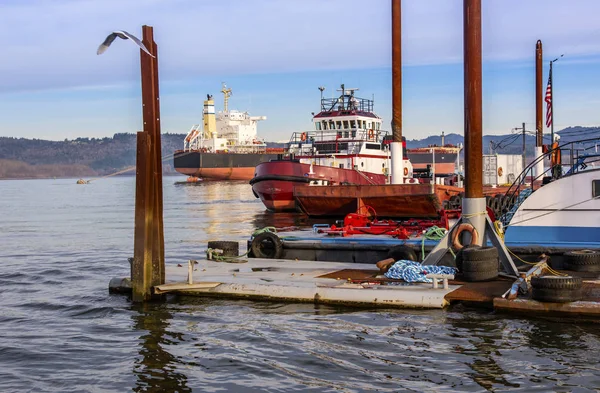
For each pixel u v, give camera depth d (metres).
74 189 132.12
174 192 85.00
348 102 42.50
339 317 12.34
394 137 29.83
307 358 10.12
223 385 9.09
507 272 14.03
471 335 10.98
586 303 11.34
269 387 8.98
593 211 15.12
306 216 36.00
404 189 30.73
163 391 8.91
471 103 14.02
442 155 100.31
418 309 12.62
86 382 9.34
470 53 13.85
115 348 10.88
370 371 9.51
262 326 11.89
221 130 121.88
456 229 14.44
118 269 20.08
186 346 10.88
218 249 17.72
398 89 28.78
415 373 9.38
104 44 11.57
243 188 94.25
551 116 33.34
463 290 12.93
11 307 14.23
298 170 39.12
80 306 13.99
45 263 21.75
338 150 40.97
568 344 10.38
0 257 23.73
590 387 8.67
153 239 14.18
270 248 18.00
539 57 33.16
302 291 13.48
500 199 24.48
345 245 17.36
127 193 102.81
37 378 9.54
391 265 15.25
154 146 13.98
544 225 15.50
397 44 28.22
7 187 157.50
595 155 16.78
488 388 8.74
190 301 13.91
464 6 13.86
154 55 13.67
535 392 8.55
